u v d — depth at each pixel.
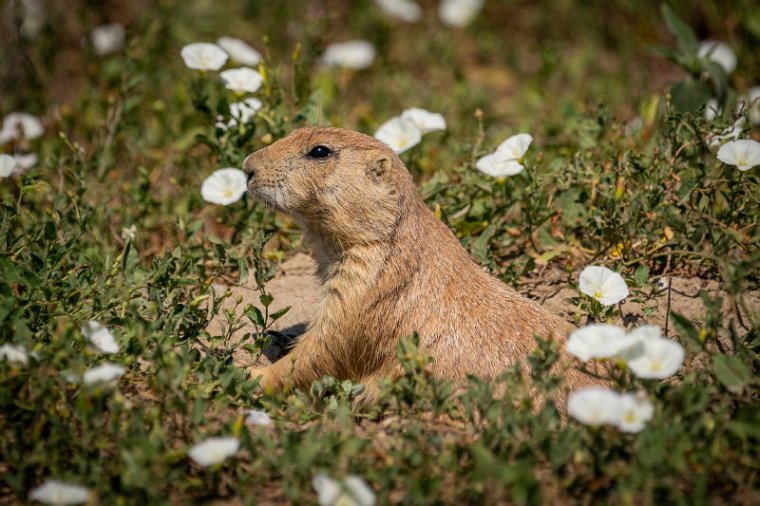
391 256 9.50
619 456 7.47
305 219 9.84
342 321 9.56
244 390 8.63
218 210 13.32
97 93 15.82
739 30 18.16
